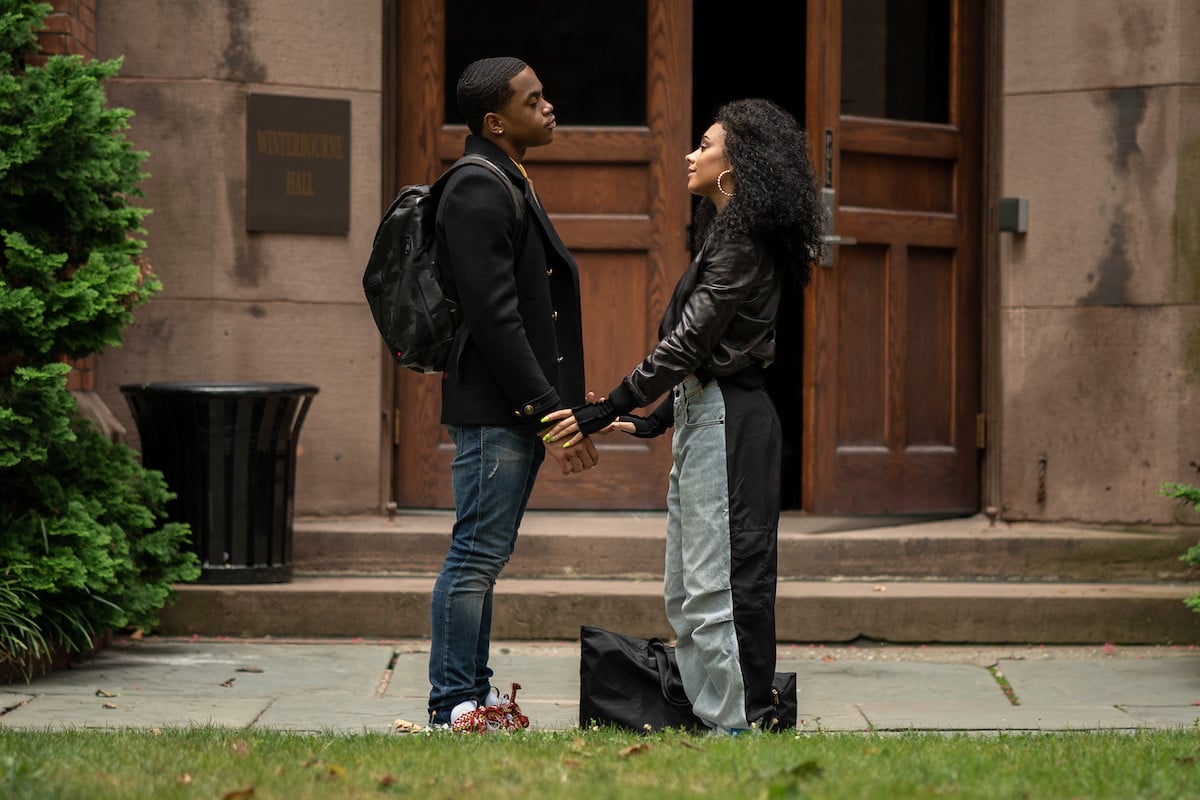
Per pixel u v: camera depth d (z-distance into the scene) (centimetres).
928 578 1617
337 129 1684
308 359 1680
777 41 2170
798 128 973
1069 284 1719
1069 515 1719
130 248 1388
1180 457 1673
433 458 1744
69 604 1312
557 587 1516
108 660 1356
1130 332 1694
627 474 1750
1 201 1316
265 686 1255
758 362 969
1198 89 1672
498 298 958
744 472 950
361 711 1154
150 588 1382
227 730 971
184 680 1271
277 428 1502
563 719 1137
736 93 2178
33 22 1355
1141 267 1686
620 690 991
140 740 898
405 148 1744
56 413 1309
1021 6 1736
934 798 701
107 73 1350
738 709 941
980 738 961
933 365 1795
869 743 898
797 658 1439
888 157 1770
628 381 948
